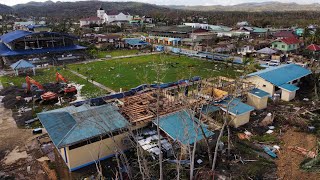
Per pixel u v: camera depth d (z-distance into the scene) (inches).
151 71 1844.2
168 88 1254.3
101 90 1446.9
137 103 1006.4
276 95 1290.6
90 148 781.9
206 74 1737.2
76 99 1315.2
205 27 4170.8
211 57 2229.3
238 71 1801.2
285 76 1371.8
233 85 1246.9
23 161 811.4
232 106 994.7
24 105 1243.2
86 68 1968.5
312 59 1984.5
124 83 1569.9
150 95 1091.3
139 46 2888.8
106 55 2472.9
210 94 1100.5
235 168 761.0
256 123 1043.9
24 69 1845.5
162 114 909.8
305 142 893.2
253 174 733.9
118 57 2395.4
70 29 4173.2
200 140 789.9
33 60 2166.6
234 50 2598.4
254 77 1353.3
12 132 984.3
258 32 3666.3
